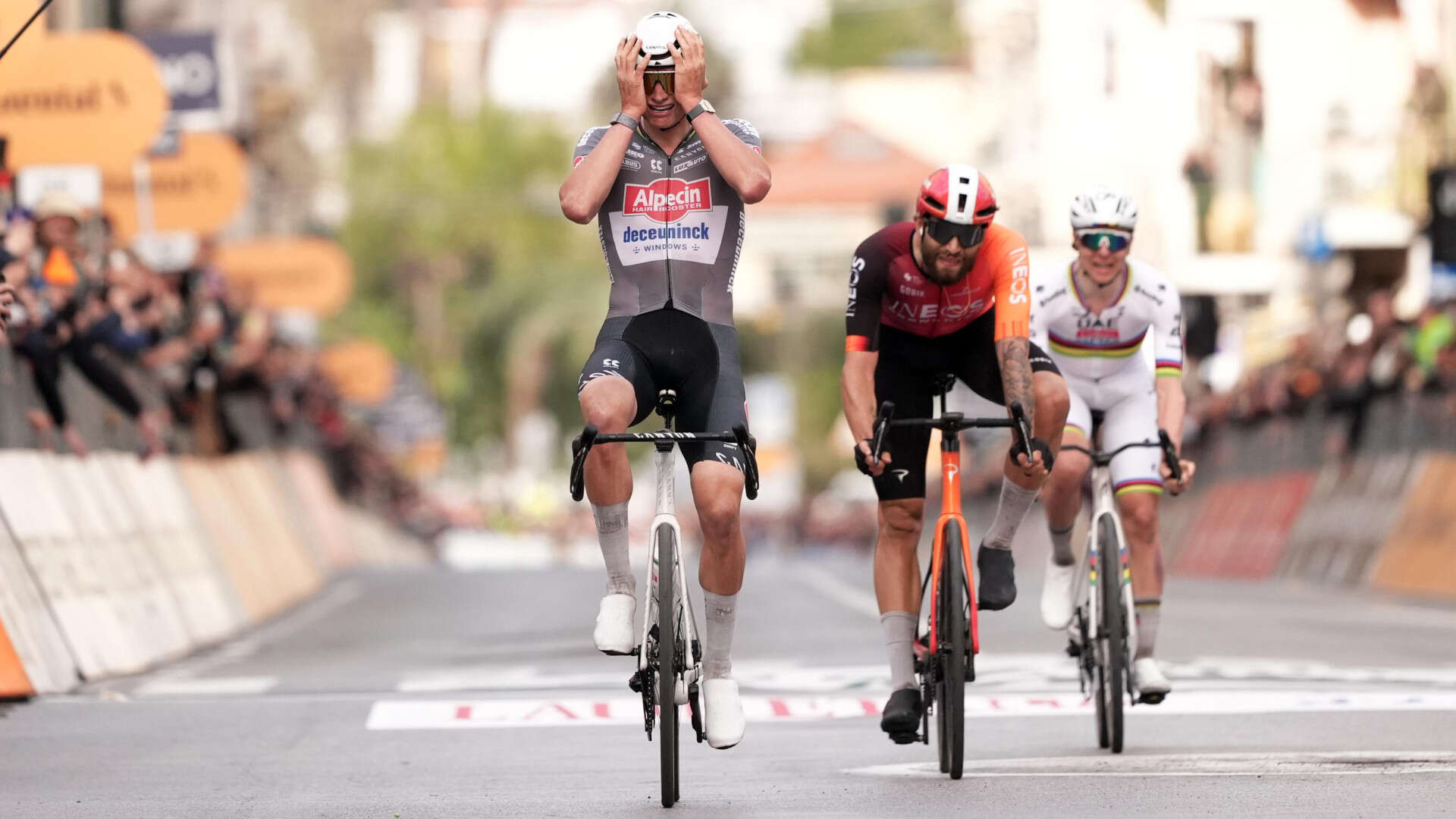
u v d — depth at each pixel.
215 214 64.62
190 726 27.97
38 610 34.69
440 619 55.31
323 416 101.31
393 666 39.34
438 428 165.88
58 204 38.56
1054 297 26.56
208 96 65.19
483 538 159.38
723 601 20.75
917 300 22.75
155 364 50.53
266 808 20.12
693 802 20.27
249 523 61.28
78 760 24.25
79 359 42.88
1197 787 20.45
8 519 34.66
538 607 59.44
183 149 64.81
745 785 21.58
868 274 22.70
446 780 22.31
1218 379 111.19
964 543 21.88
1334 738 24.53
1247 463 86.38
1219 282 114.44
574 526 178.25
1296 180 108.62
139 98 46.75
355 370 129.25
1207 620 47.94
